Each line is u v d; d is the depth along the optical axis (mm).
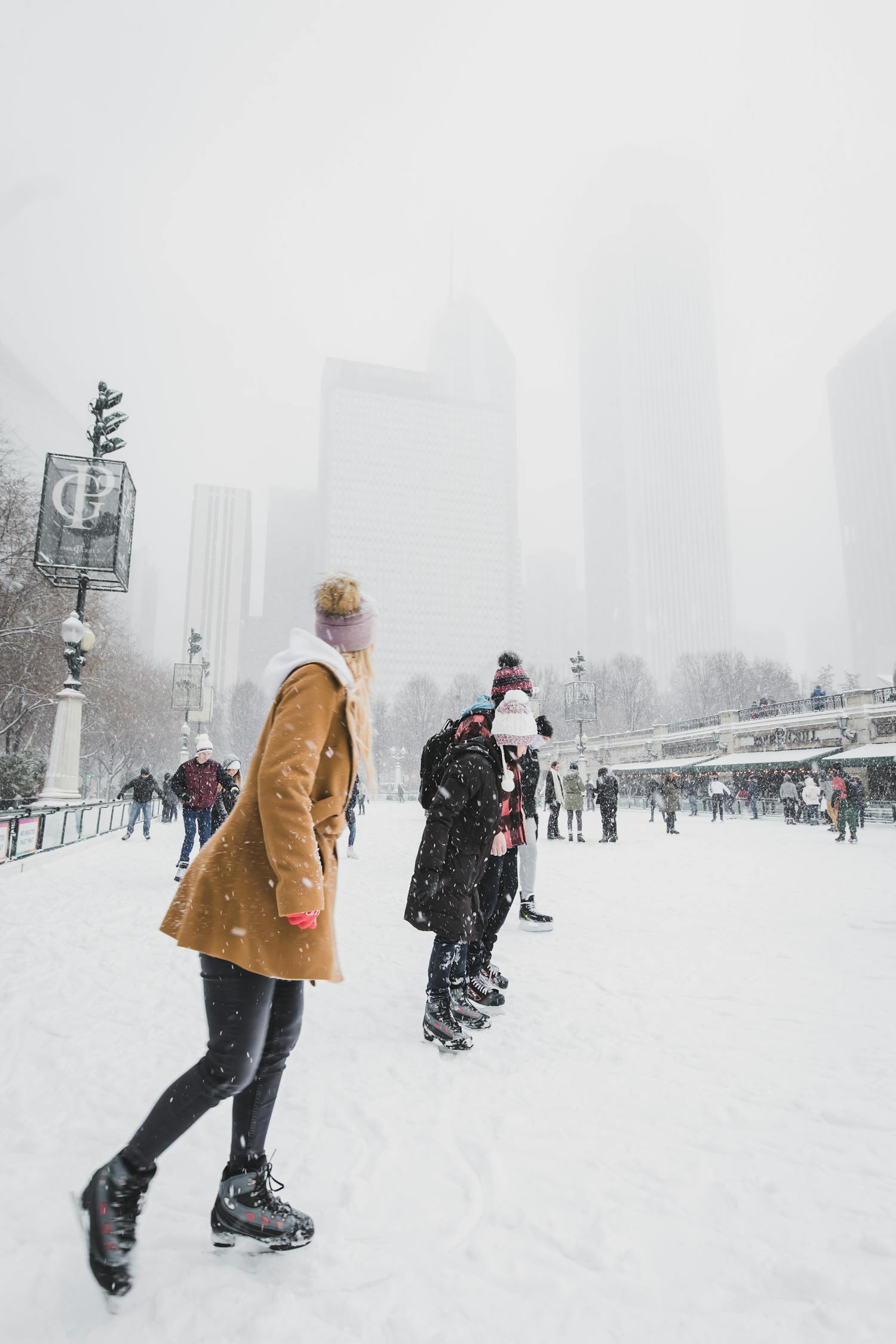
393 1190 1984
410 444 178750
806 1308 1510
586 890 8273
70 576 14570
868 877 9383
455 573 172625
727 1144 2268
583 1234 1776
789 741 32906
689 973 4445
